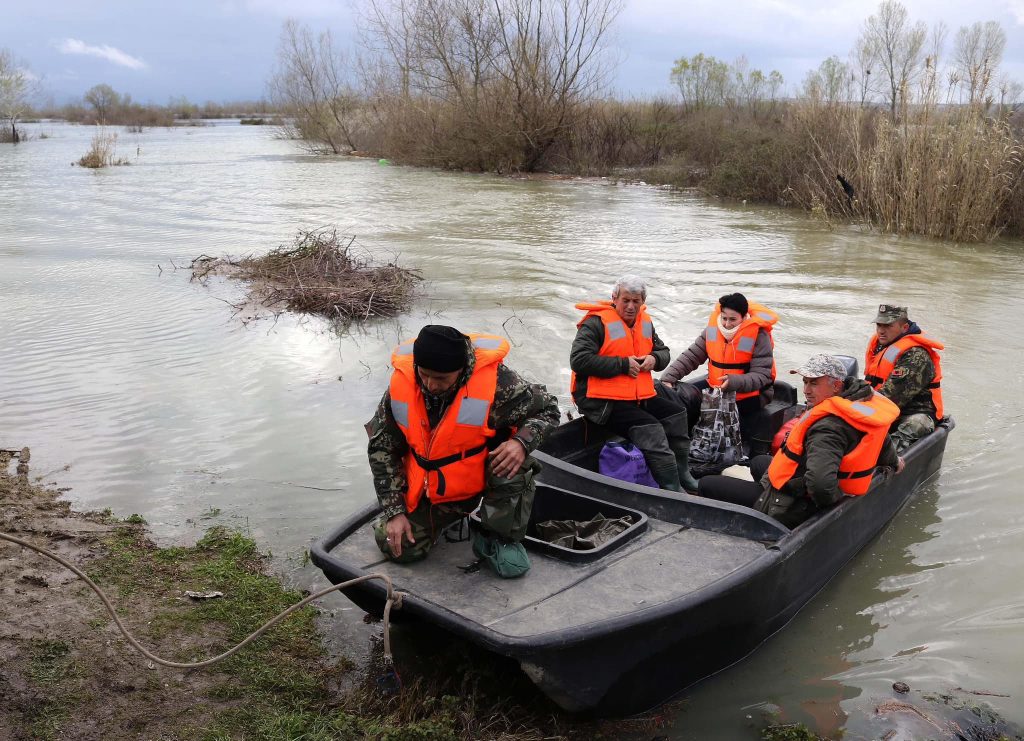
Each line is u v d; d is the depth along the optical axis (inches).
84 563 182.7
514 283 454.0
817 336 370.0
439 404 145.4
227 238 588.7
